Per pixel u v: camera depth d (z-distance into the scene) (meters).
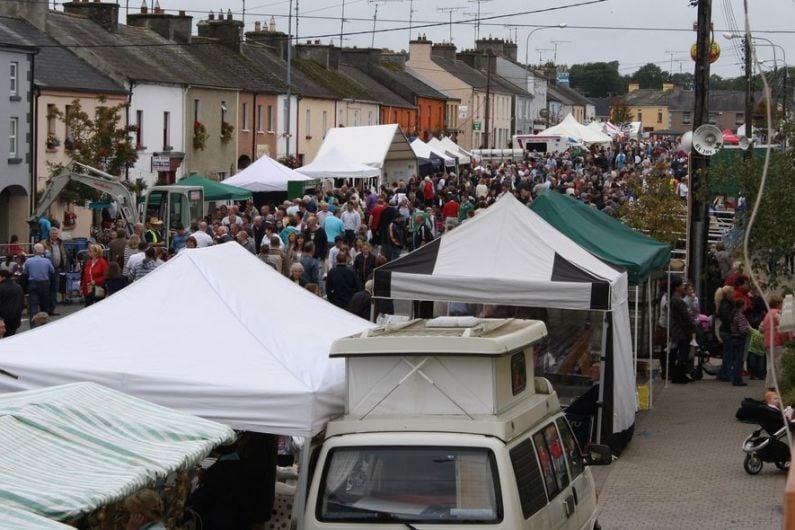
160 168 49.62
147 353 11.40
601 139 94.12
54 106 47.03
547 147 91.31
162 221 41.16
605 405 17.70
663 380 24.89
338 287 26.12
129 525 9.13
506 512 9.15
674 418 21.05
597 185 60.78
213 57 68.81
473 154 86.69
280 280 13.48
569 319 19.86
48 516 7.64
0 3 54.97
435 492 9.29
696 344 24.62
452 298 17.59
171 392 10.84
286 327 12.12
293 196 47.06
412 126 96.69
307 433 10.59
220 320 11.92
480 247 18.00
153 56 61.25
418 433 9.49
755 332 23.91
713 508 15.24
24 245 39.09
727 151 29.61
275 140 71.81
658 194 30.59
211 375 10.93
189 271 12.50
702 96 26.95
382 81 96.75
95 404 9.73
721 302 24.44
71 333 11.79
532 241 17.94
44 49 52.91
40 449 8.70
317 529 9.38
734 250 27.36
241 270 13.08
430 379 9.79
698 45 26.97
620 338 18.16
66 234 46.28
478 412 9.72
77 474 8.34
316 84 79.62
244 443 12.09
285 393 10.63
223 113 65.19
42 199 39.34
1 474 8.09
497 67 135.75
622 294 18.36
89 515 9.32
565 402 19.08
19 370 11.11
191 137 61.72
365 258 29.27
